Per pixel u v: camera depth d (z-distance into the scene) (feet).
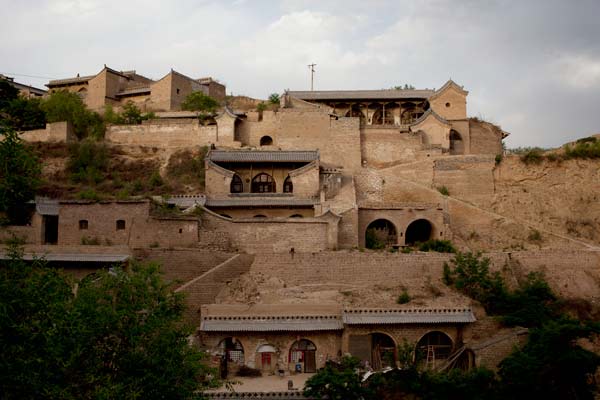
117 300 94.68
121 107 270.05
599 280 167.94
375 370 137.08
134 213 165.48
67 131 236.02
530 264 169.37
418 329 144.46
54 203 173.68
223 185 207.00
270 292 152.76
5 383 72.28
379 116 278.87
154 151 235.61
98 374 85.46
